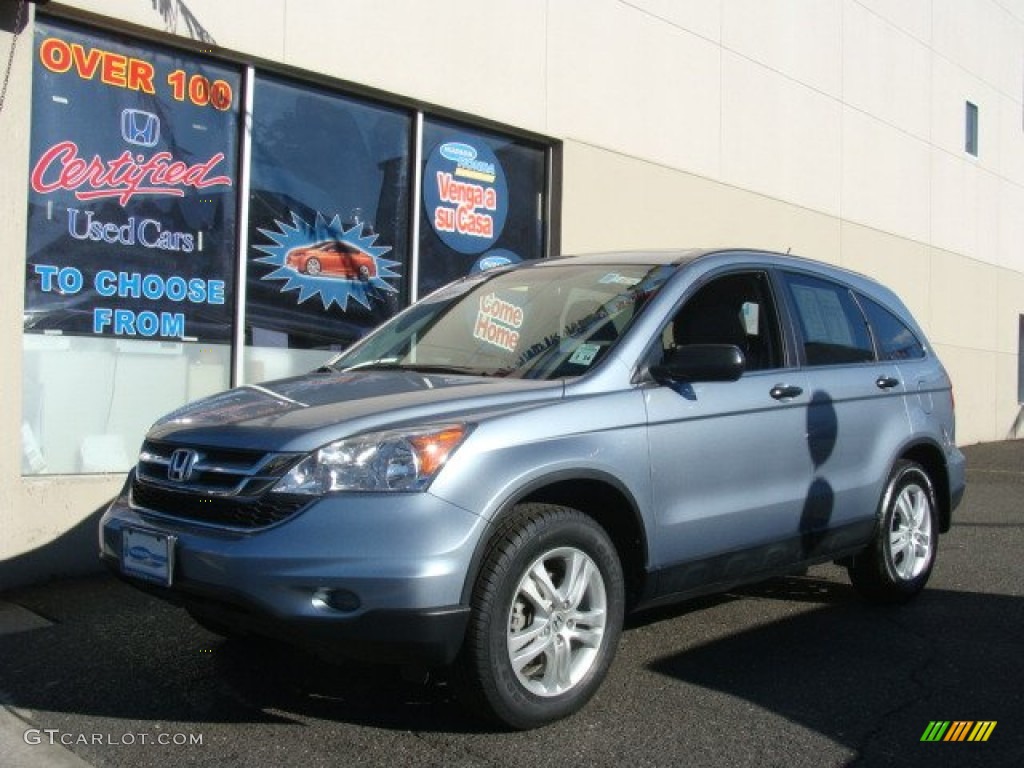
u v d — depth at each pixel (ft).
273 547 11.44
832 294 18.99
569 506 13.70
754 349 16.80
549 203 32.27
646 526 13.96
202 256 23.82
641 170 35.09
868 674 15.43
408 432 12.07
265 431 12.31
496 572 12.04
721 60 38.83
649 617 18.51
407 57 27.53
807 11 43.91
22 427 20.74
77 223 21.75
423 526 11.59
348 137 26.89
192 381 23.65
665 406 14.39
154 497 13.23
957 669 15.74
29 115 20.20
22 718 13.25
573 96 32.50
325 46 25.54
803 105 43.60
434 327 16.85
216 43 23.40
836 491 17.37
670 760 12.11
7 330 19.84
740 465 15.43
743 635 17.42
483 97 29.58
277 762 11.89
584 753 12.25
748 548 15.56
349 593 11.34
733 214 39.52
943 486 20.59
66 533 20.59
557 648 12.89
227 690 14.30
